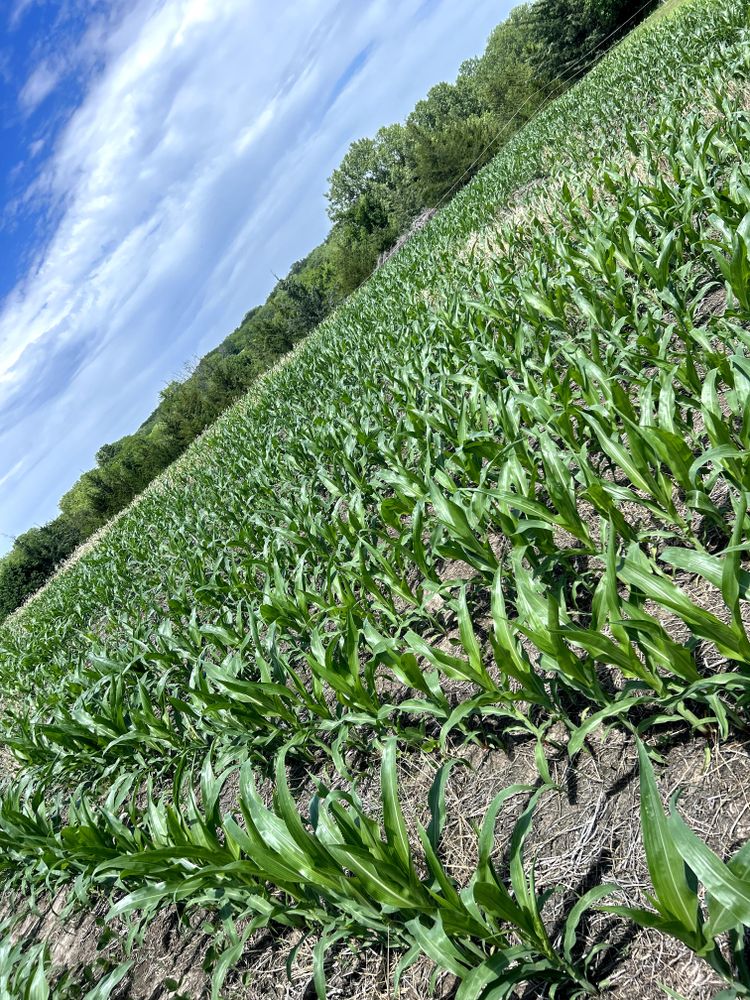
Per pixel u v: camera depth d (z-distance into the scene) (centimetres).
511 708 248
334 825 209
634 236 525
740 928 142
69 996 329
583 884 196
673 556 191
